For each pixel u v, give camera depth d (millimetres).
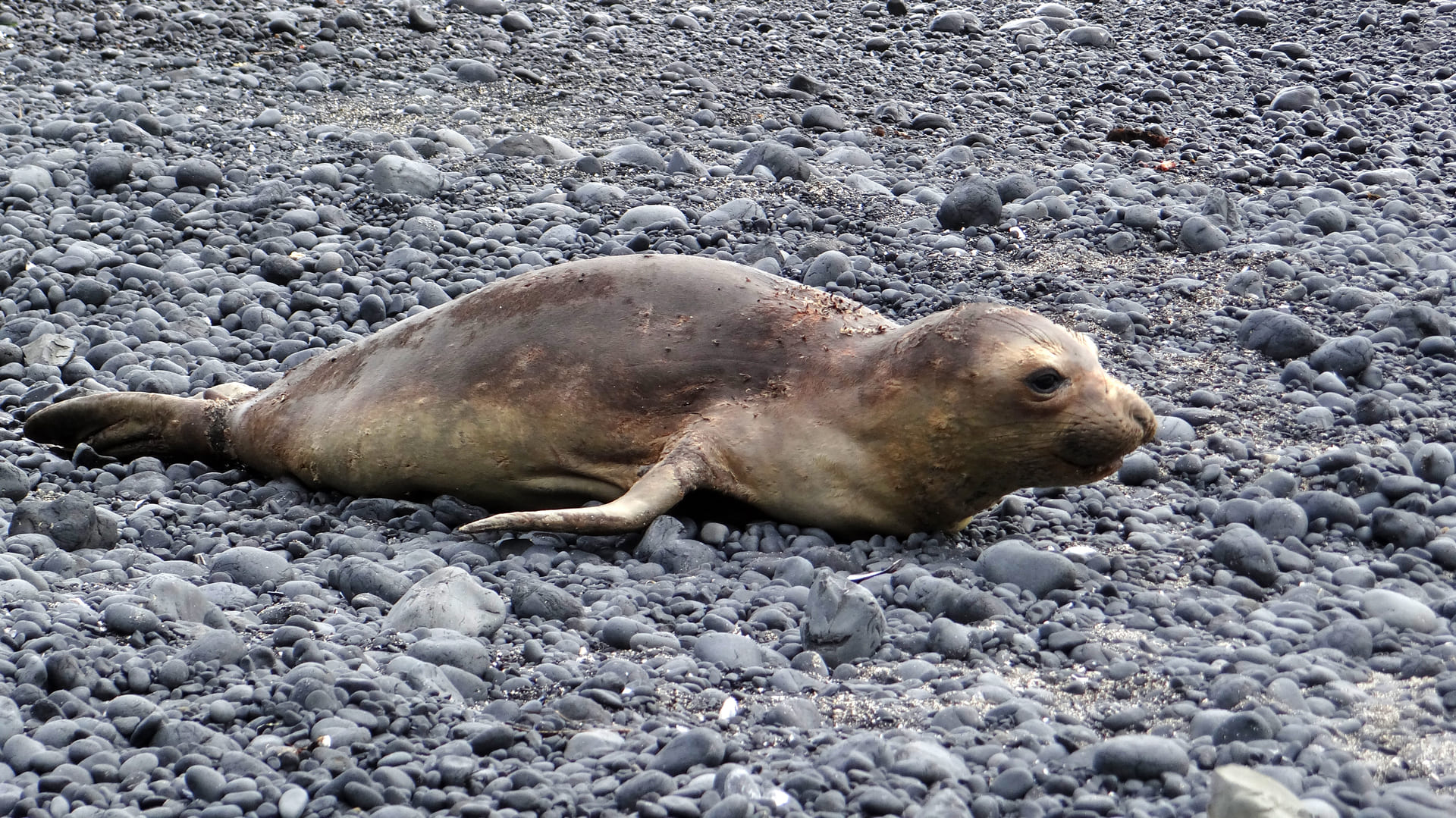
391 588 19000
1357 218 34656
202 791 14234
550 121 43812
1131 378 26391
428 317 22734
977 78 49562
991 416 19312
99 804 14039
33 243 34312
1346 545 20062
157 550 20828
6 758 14875
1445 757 14195
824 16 57406
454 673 16516
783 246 33906
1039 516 21609
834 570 19453
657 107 45656
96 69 47781
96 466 24516
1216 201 34281
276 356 29422
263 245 34250
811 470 20250
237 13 52938
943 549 20109
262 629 17938
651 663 16844
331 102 45188
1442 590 18500
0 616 17562
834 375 20484
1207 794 13594
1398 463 22266
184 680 16344
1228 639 17156
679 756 14477
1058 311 29312
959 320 19812
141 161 39031
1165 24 56094
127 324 30453
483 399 21344
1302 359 26703
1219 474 22391
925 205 36406
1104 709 15516
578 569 19797
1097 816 13375
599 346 21234
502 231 34812
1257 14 55656
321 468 22547
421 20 52375
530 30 53469
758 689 16297
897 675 16562
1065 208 35125
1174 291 30188
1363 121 43625
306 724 15320
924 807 13461
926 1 59688
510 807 13891
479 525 19203
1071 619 17734
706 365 20984
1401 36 53188
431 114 44156
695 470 20172
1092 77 49531
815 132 43500
